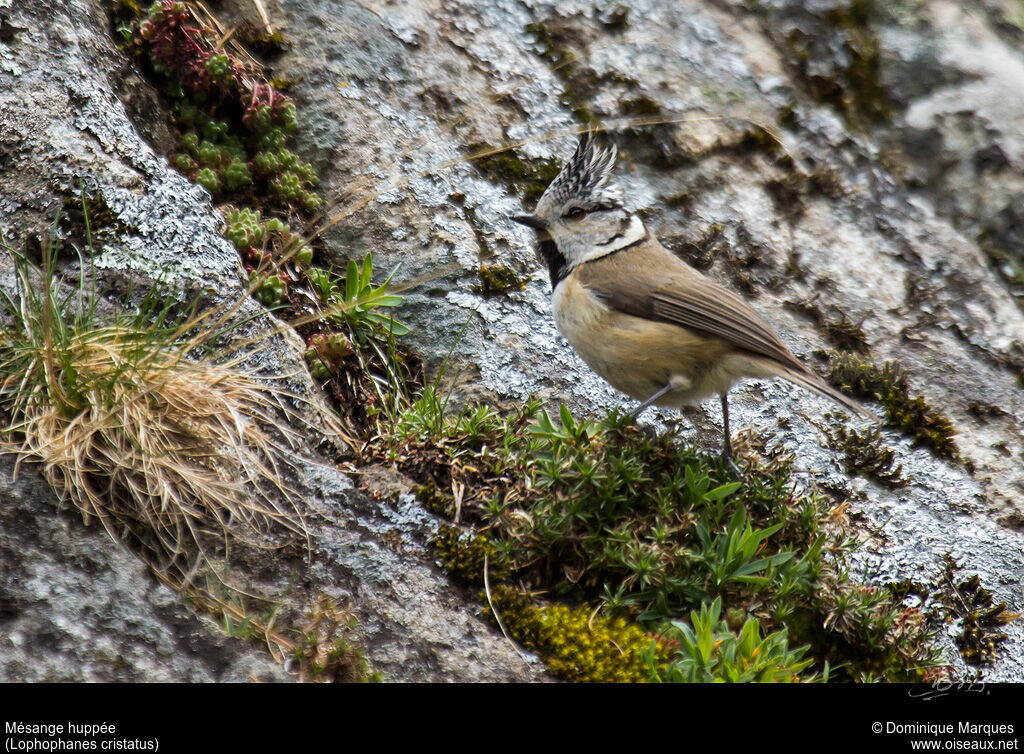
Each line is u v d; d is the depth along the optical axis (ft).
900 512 32.32
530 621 24.50
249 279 30.66
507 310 34.73
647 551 25.44
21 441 22.98
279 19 38.88
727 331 28.58
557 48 42.98
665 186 40.75
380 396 31.09
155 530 22.71
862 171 44.55
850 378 36.63
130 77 33.30
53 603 20.63
